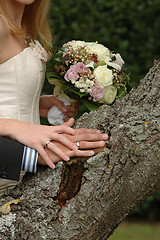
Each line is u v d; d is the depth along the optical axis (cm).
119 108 155
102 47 185
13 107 175
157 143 143
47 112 207
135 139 144
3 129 153
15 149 151
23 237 142
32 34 198
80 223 143
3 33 170
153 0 362
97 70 177
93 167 145
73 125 163
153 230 377
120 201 144
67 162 148
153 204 411
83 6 361
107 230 146
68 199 146
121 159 144
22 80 175
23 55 177
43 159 150
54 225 143
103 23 362
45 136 151
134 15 362
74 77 177
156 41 361
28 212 144
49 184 147
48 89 235
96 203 143
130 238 352
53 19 356
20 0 171
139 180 143
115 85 180
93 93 176
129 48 360
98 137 150
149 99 149
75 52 179
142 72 352
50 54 190
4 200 148
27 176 153
